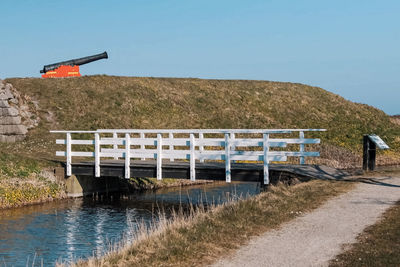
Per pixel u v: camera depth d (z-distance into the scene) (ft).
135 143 70.03
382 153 134.00
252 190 85.35
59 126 118.73
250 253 27.50
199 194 80.43
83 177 78.48
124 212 63.31
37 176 75.72
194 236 31.12
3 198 65.57
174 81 170.60
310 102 179.22
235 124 144.36
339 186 50.67
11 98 114.01
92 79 151.53
